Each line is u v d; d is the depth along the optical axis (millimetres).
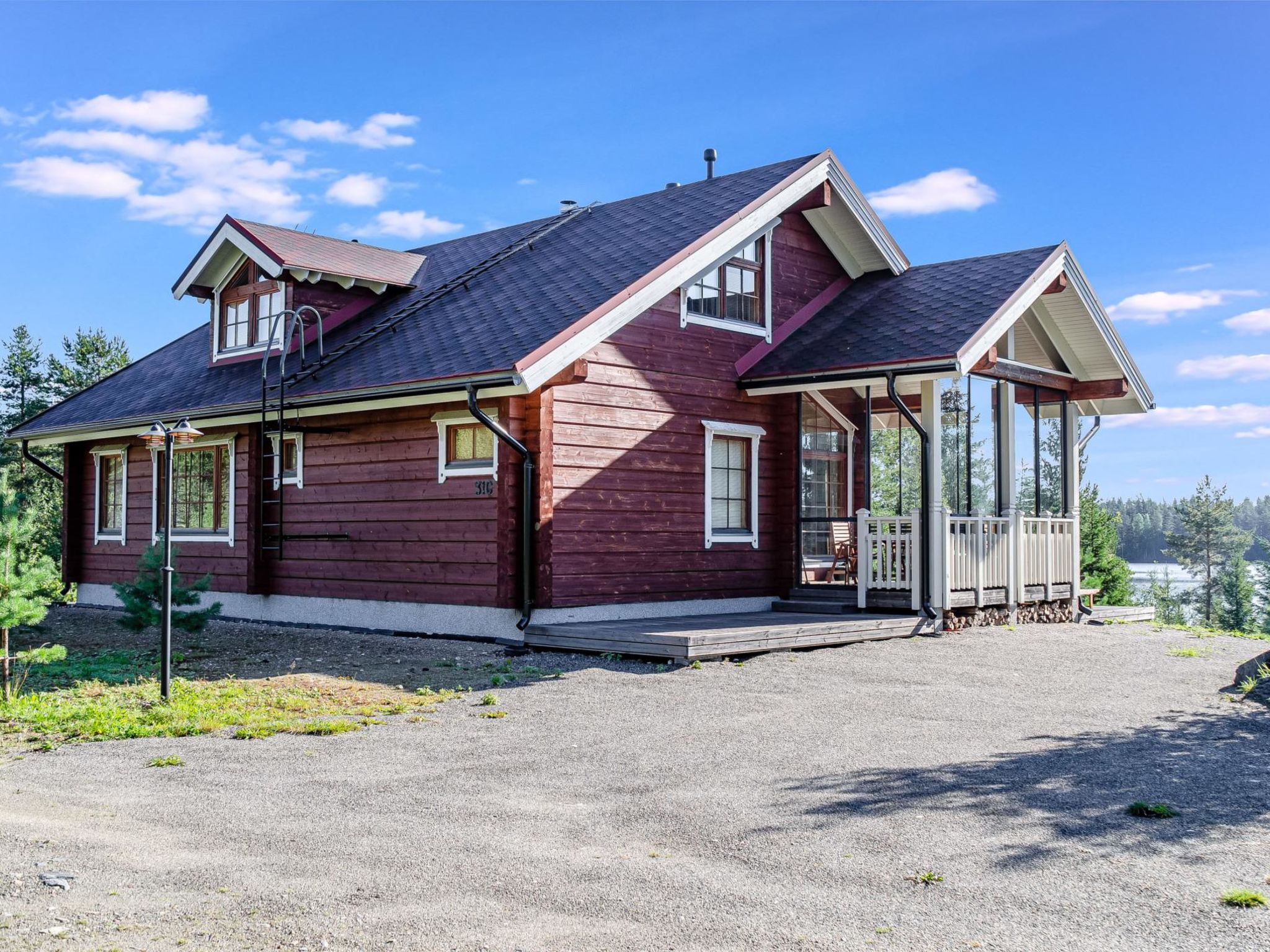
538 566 12242
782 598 14938
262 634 14141
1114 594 28094
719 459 14461
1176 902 4344
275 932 4117
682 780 6359
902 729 7727
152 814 5711
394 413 13812
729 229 13797
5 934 4086
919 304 14602
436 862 4922
